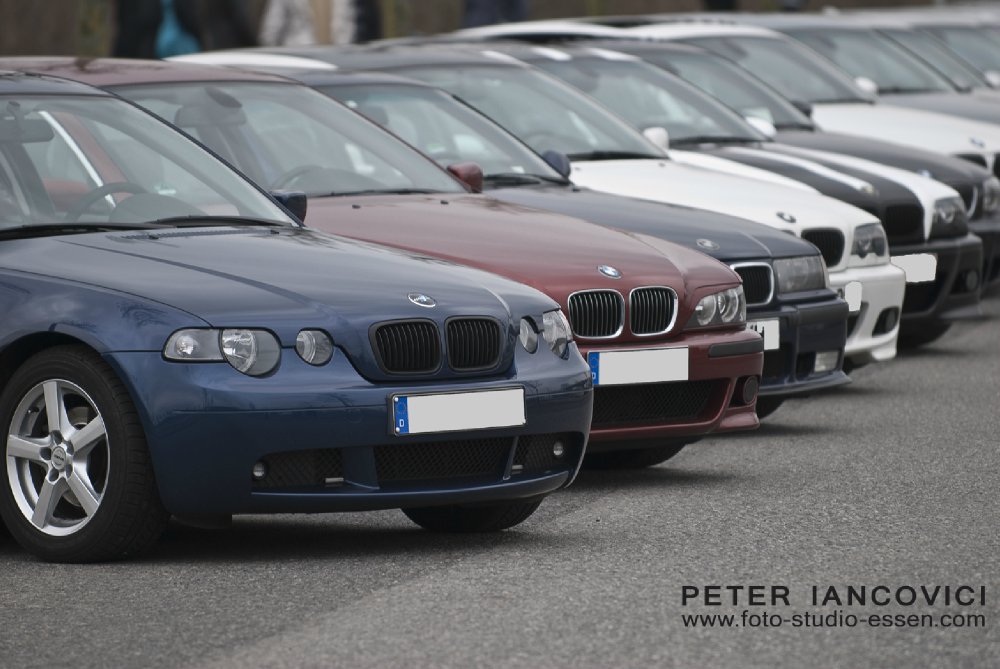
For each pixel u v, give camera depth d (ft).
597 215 94.38
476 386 65.41
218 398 61.36
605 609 56.29
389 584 60.49
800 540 67.05
